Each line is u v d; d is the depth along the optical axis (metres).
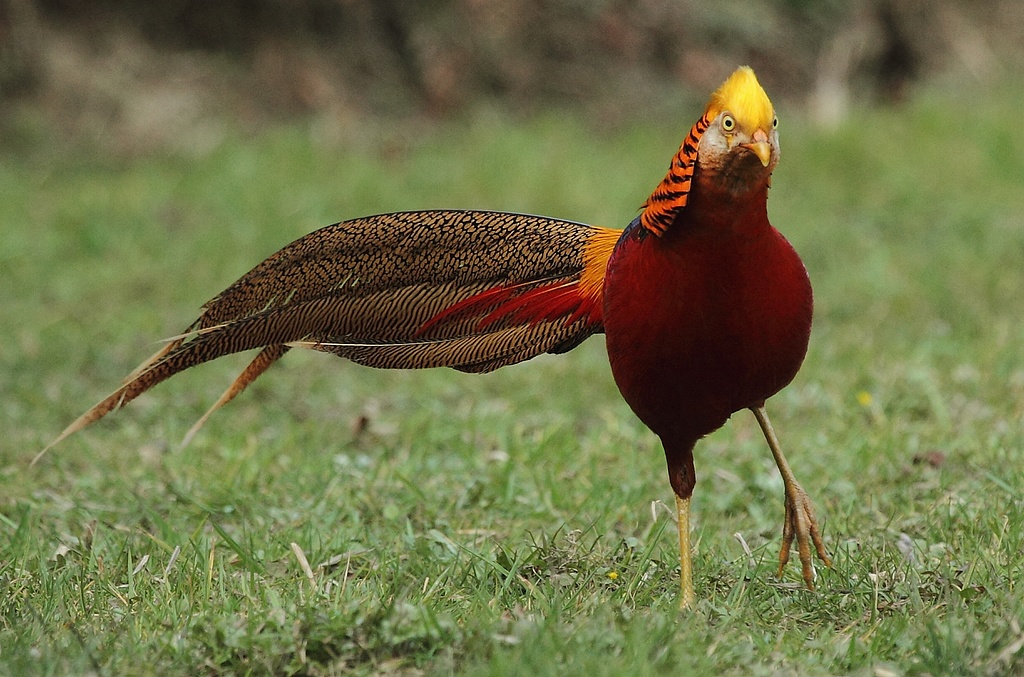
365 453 10.71
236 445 10.62
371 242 7.42
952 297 15.12
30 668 6.03
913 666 5.98
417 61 27.81
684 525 7.02
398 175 22.48
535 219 7.23
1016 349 12.65
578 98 28.27
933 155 21.94
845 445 10.12
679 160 6.12
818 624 6.77
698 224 6.15
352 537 8.32
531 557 7.70
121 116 25.17
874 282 15.83
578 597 6.99
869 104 29.41
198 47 27.02
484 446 10.71
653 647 6.12
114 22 26.44
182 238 19.12
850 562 7.59
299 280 7.52
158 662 6.23
